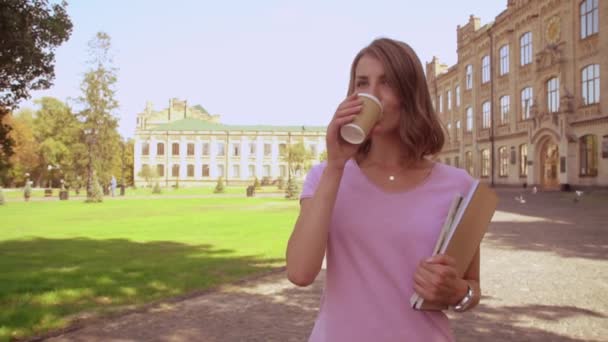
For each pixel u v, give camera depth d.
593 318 4.99
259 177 88.12
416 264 1.28
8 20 9.49
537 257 8.82
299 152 80.62
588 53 30.47
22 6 9.98
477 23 47.41
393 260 1.29
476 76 46.72
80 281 6.62
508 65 41.00
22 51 9.90
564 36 33.06
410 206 1.33
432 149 1.41
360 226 1.32
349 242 1.33
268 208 26.50
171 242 11.30
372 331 1.27
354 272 1.31
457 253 1.22
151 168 82.25
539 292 6.16
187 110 102.12
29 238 12.20
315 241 1.22
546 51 34.59
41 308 5.16
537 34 36.47
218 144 88.56
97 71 50.03
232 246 10.54
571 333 4.51
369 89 1.36
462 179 1.39
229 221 17.47
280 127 91.94
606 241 10.73
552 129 33.44
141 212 23.23
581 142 31.19
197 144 88.31
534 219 15.94
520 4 38.69
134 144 87.75
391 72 1.34
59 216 20.61
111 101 50.81
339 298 1.32
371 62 1.38
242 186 87.75
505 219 16.09
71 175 56.84
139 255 9.18
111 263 8.18
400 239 1.29
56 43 10.80
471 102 48.19
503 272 7.50
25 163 73.69
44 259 8.65
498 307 5.45
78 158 54.16
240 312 5.20
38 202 35.19
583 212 18.20
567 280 6.88
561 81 32.97
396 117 1.36
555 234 12.06
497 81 42.91
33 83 10.76
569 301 5.70
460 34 50.56
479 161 46.47
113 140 52.38
